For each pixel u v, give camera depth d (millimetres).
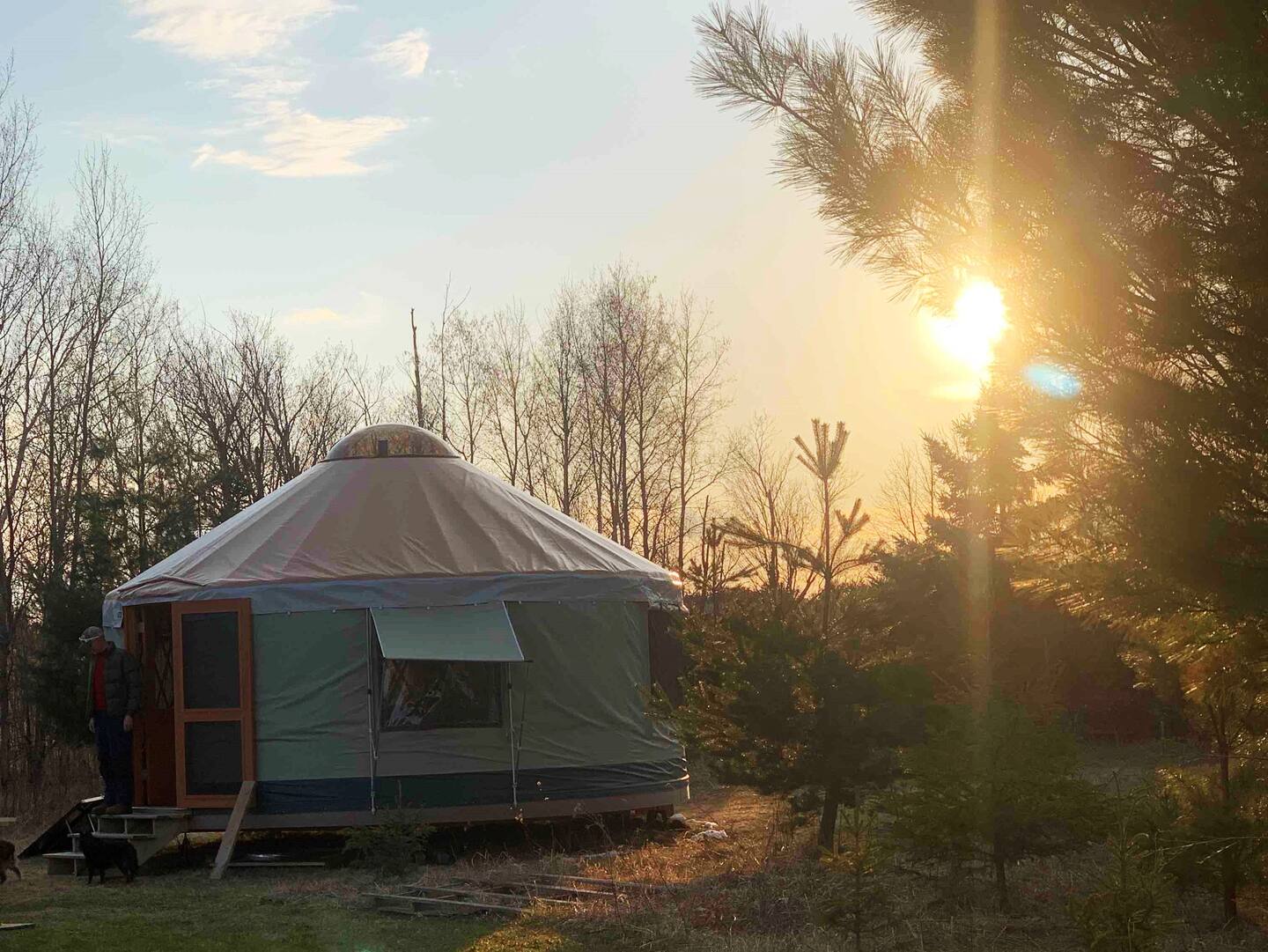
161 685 13695
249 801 11945
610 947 8078
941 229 6426
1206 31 5805
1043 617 14648
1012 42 6258
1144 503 6133
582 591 12953
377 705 12164
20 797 17000
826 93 6633
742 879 9539
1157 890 6254
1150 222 6082
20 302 23375
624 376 33250
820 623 10625
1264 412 5988
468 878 10586
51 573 21109
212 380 30703
